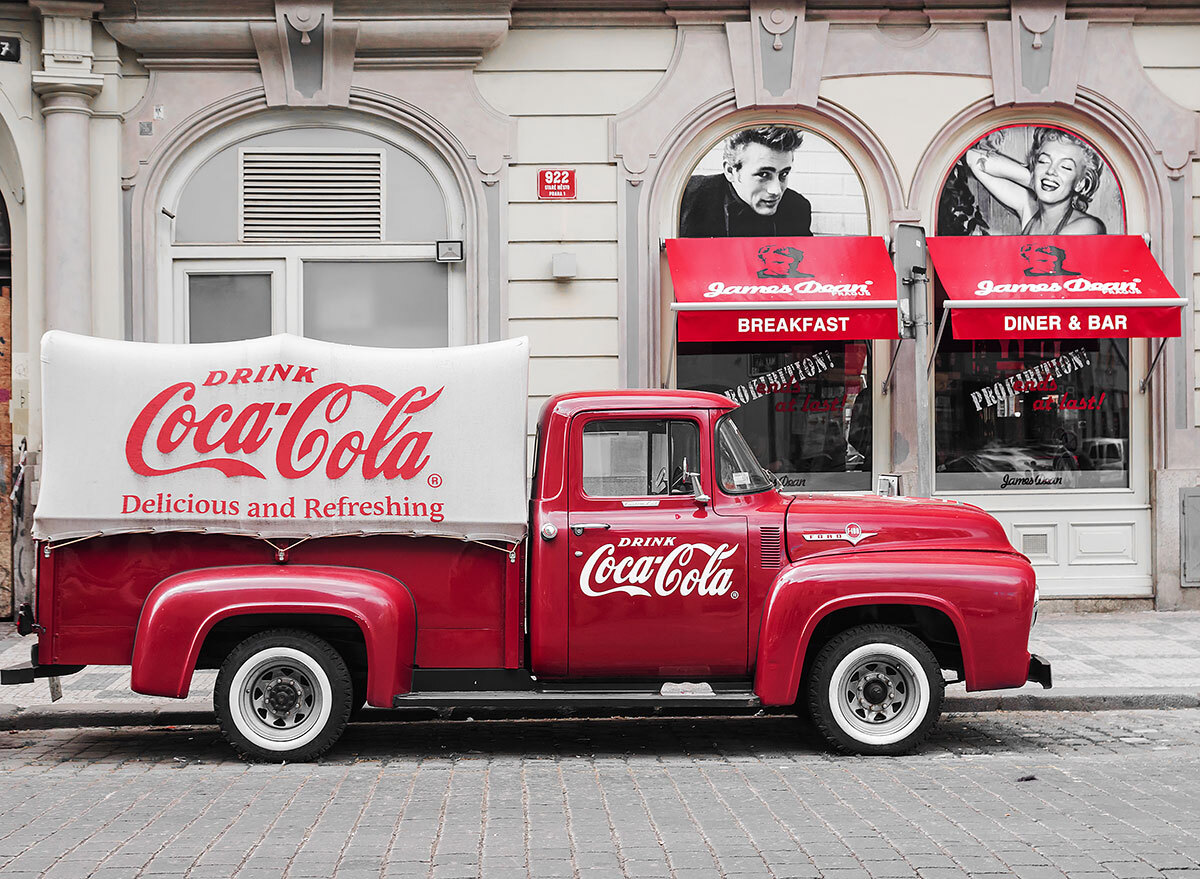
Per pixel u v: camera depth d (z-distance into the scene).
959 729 7.21
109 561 6.31
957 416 11.09
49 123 10.38
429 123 10.74
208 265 10.83
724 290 10.23
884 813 5.16
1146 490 11.09
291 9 10.44
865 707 6.46
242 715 6.28
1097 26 11.02
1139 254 10.74
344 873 4.32
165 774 6.03
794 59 10.86
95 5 10.27
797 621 6.31
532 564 6.41
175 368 6.30
